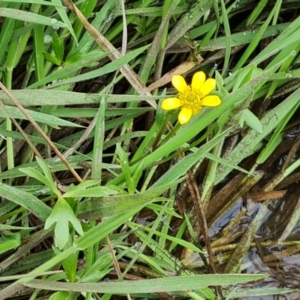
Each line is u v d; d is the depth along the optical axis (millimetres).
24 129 631
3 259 627
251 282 667
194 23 633
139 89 607
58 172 650
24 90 583
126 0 645
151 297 649
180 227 661
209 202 680
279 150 689
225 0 659
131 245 643
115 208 561
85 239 559
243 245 672
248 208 683
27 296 630
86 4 612
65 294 569
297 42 634
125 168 566
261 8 662
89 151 658
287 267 674
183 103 558
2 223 618
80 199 603
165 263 645
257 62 607
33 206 569
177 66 655
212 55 663
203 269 665
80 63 594
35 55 614
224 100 556
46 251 615
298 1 669
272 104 684
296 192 690
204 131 661
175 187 656
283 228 683
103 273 576
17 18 579
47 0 613
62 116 617
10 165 615
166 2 619
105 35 646
